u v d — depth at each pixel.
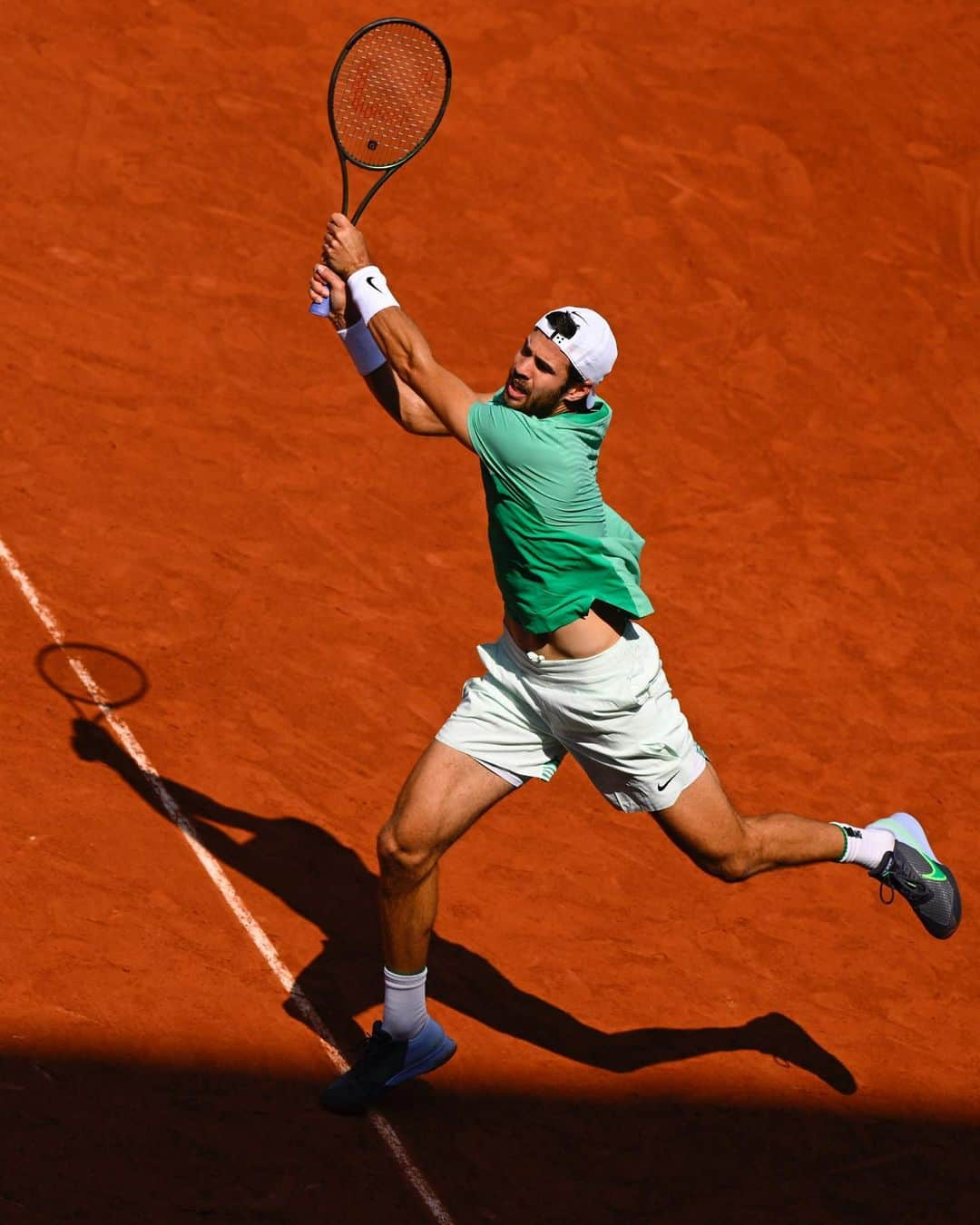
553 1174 19.12
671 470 35.16
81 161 39.41
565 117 46.25
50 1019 19.41
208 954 21.03
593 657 17.97
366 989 21.19
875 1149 20.48
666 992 22.42
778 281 42.50
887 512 35.38
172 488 30.34
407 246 40.19
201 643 26.70
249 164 41.09
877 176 47.16
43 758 23.36
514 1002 21.67
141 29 44.62
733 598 31.72
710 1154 19.89
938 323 42.38
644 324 39.78
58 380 32.44
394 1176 18.56
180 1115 18.62
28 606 26.41
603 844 24.86
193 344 34.72
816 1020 22.47
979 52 52.94
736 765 27.31
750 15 52.28
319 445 32.78
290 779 24.45
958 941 24.50
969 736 29.20
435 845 18.38
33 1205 17.00
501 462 17.23
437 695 27.12
